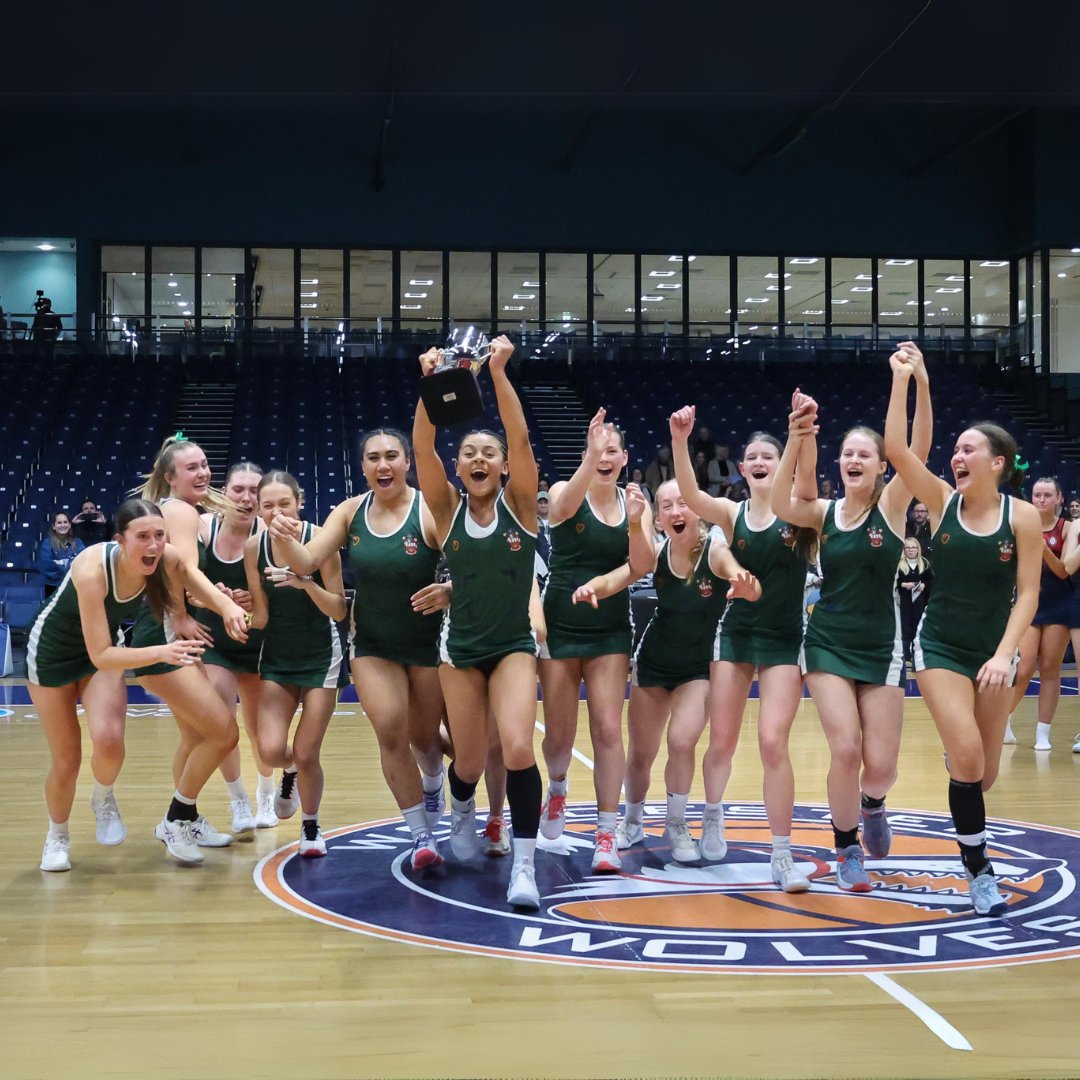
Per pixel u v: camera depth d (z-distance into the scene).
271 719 4.60
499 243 19.27
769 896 4.15
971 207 19.86
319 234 18.97
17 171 18.39
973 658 3.96
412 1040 2.82
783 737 4.25
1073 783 6.51
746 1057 2.71
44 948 3.57
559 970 3.35
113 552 4.22
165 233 18.70
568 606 4.56
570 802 6.14
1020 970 3.33
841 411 17.28
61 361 17.66
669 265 19.70
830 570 4.18
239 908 4.02
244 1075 2.61
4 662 12.51
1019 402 18.64
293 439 15.94
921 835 5.16
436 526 4.20
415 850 4.46
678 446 4.48
